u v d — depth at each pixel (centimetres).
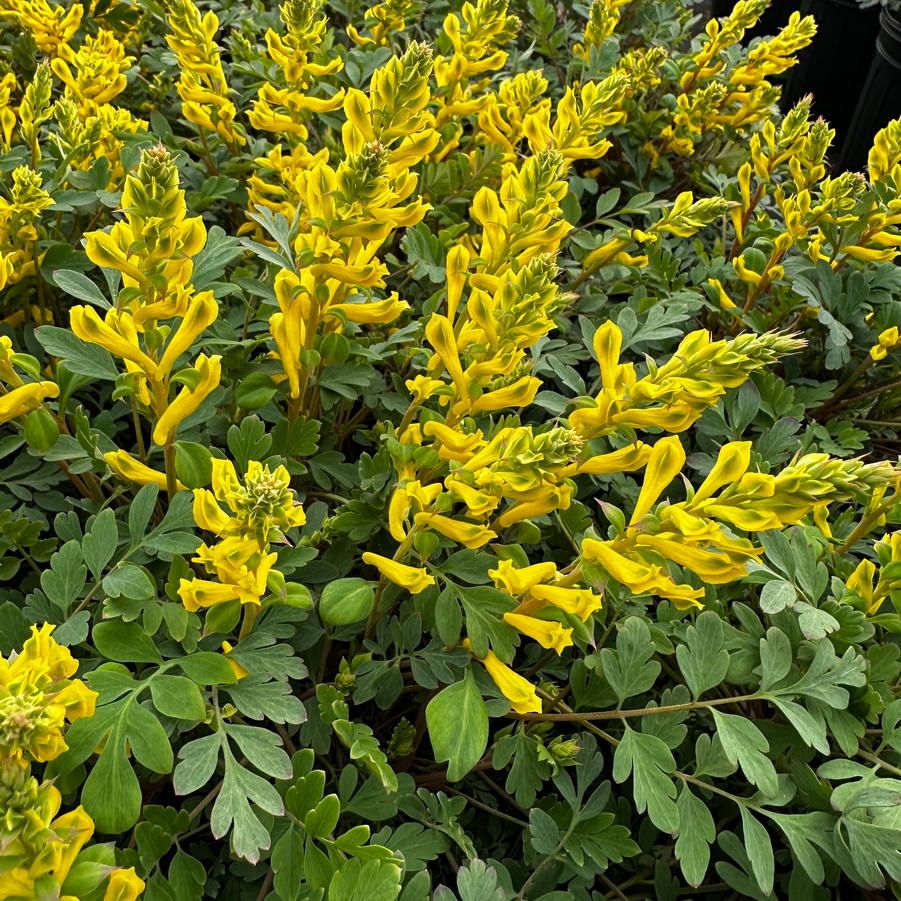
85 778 21
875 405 43
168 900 22
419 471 27
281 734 27
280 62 34
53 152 33
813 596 27
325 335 28
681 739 26
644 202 40
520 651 32
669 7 61
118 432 35
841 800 24
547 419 36
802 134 42
